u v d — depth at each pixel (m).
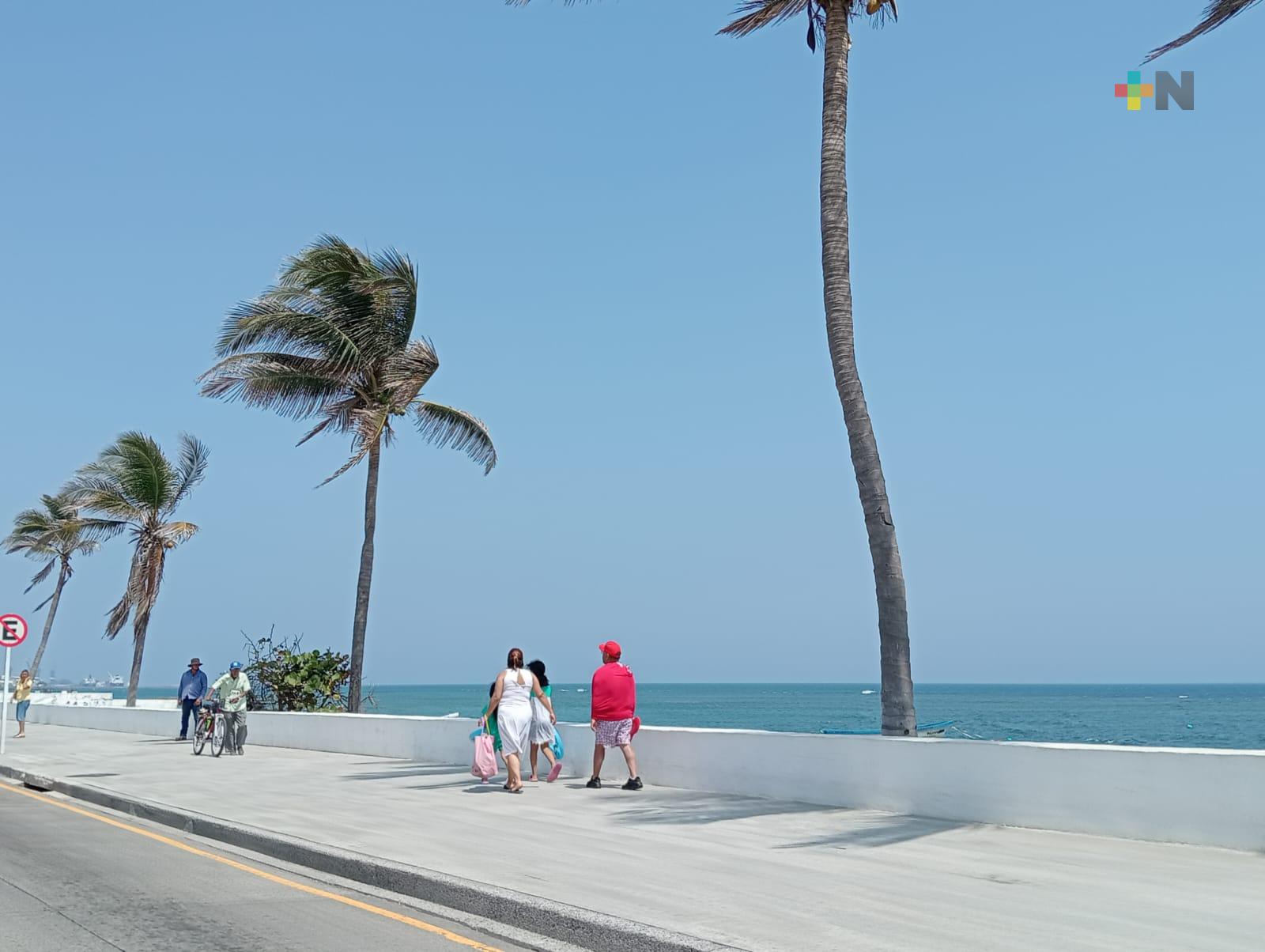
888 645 14.23
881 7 16.53
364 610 26.27
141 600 37.84
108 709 34.84
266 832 11.59
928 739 12.27
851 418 14.94
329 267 26.45
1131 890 8.17
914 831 11.14
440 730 20.47
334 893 9.20
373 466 27.08
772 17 16.77
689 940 6.77
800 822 11.92
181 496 39.19
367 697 30.56
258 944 7.31
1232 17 11.45
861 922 7.23
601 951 7.23
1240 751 9.95
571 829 11.65
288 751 24.20
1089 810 10.77
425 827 11.86
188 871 10.23
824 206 15.61
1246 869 8.97
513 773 15.20
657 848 10.32
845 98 15.93
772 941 6.74
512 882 8.64
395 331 27.25
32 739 29.20
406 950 7.25
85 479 39.41
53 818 14.31
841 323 15.25
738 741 14.46
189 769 19.58
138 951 7.08
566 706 115.94
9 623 24.55
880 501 14.59
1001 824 11.41
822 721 85.19
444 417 28.78
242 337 26.44
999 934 6.88
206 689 28.66
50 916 8.14
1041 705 137.25
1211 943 6.62
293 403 27.47
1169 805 10.23
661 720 86.94
